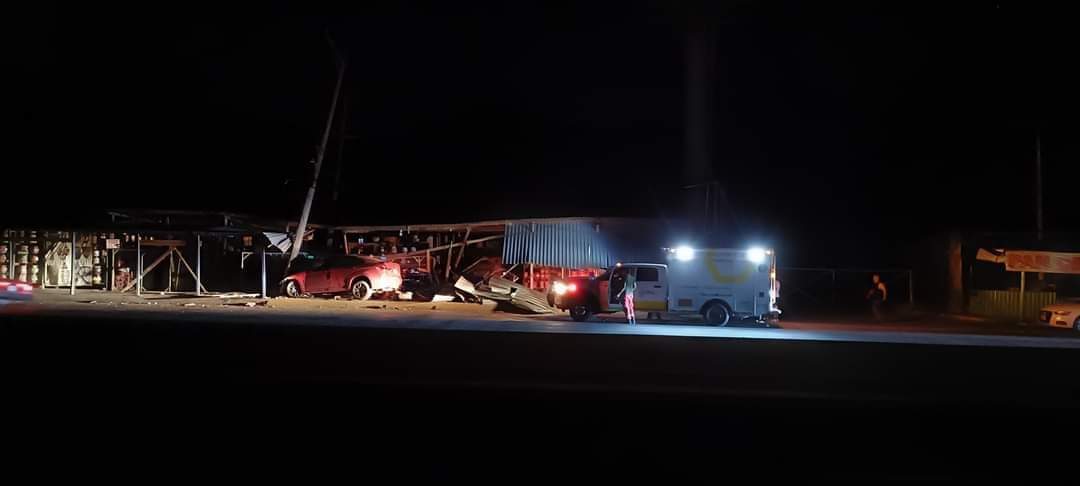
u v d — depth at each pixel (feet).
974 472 25.68
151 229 89.35
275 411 32.45
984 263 100.22
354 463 24.98
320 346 44.68
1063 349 43.83
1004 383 40.37
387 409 33.27
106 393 35.55
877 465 26.30
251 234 93.50
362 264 89.66
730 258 71.05
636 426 31.07
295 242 95.20
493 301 87.30
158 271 99.55
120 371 40.52
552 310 83.10
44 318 60.75
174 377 39.42
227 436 28.14
